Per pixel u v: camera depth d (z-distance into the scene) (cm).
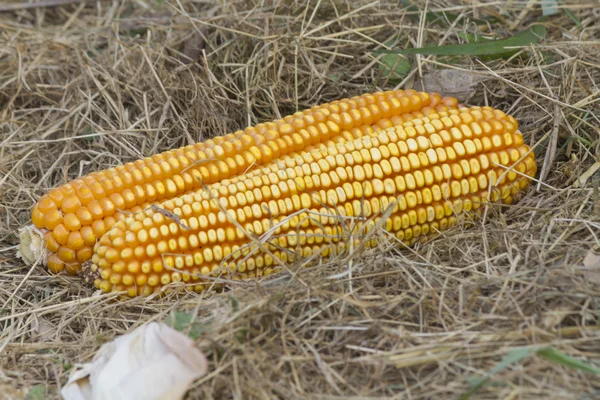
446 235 53
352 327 46
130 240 50
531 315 46
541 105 58
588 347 45
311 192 51
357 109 54
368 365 45
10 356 49
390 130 53
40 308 51
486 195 53
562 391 43
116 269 50
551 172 56
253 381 45
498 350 45
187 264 50
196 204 50
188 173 52
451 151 52
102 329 50
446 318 47
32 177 61
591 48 61
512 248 51
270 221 51
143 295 51
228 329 46
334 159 51
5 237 56
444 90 60
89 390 46
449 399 44
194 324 47
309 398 44
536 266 49
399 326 47
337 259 50
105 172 52
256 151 53
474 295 47
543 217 52
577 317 46
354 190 51
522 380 44
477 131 53
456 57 61
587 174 54
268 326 47
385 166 52
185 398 45
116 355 45
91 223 51
